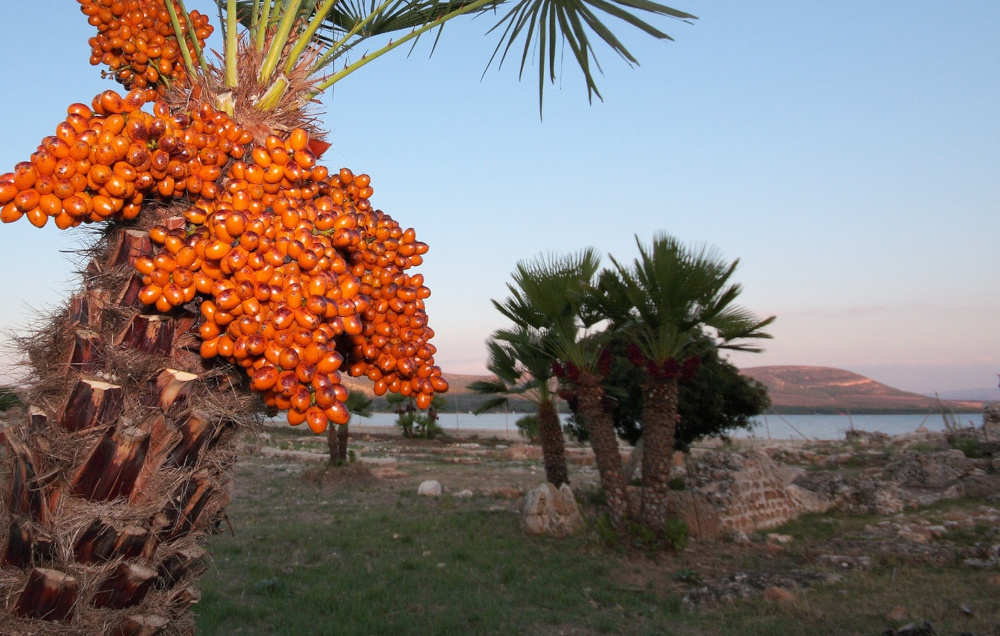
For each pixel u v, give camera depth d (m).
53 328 2.26
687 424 15.68
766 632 6.24
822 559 8.88
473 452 28.33
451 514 12.55
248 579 7.91
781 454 24.38
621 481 9.98
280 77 2.68
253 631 6.09
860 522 11.91
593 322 10.66
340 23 3.99
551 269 10.55
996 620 6.08
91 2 2.87
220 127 2.30
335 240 2.26
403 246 2.76
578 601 7.36
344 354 2.69
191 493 2.14
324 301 2.02
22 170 1.88
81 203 1.95
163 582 2.13
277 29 2.96
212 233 2.04
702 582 8.26
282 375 2.02
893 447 23.78
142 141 2.04
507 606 7.08
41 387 2.11
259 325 2.02
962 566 8.27
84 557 1.96
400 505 13.77
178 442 2.10
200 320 2.19
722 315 9.19
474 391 13.27
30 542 1.96
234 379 2.27
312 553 9.32
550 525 10.67
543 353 11.51
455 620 6.51
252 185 2.18
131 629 2.01
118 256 2.20
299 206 2.29
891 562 8.55
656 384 9.73
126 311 2.14
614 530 9.87
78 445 2.00
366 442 33.22
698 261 8.91
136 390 2.08
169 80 3.00
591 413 10.16
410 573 8.34
